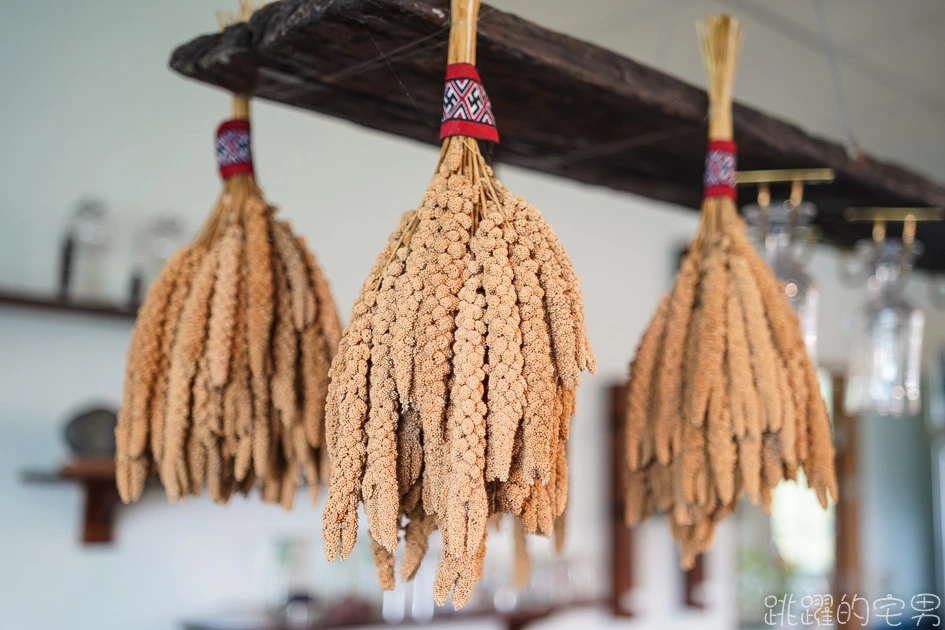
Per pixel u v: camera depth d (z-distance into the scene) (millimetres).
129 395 794
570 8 1953
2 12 1775
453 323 619
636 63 878
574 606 2426
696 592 2912
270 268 811
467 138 685
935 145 3107
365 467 619
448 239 632
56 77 1833
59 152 1826
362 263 2275
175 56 824
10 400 1748
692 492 833
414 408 623
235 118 867
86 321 1854
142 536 1899
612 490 2715
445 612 2160
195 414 777
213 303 792
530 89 854
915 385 1386
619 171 1128
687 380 849
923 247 1510
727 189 927
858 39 2234
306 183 2189
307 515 2156
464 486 585
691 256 898
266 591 2053
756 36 2207
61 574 1784
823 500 832
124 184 1908
